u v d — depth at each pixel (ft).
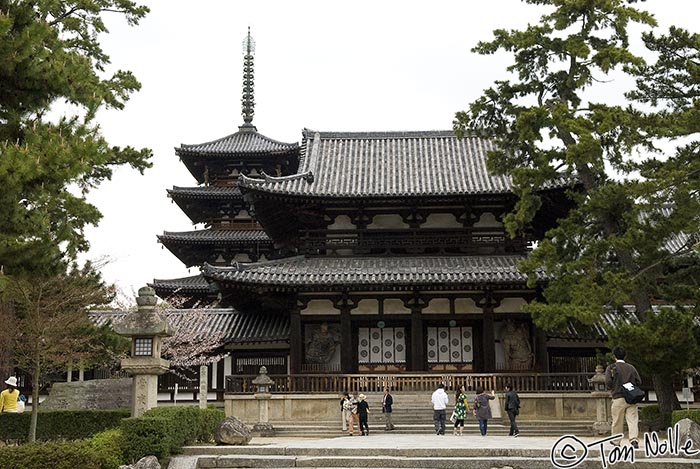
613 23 107.34
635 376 65.98
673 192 93.81
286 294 138.82
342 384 130.62
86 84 68.64
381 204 143.02
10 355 101.65
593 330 126.93
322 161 157.28
